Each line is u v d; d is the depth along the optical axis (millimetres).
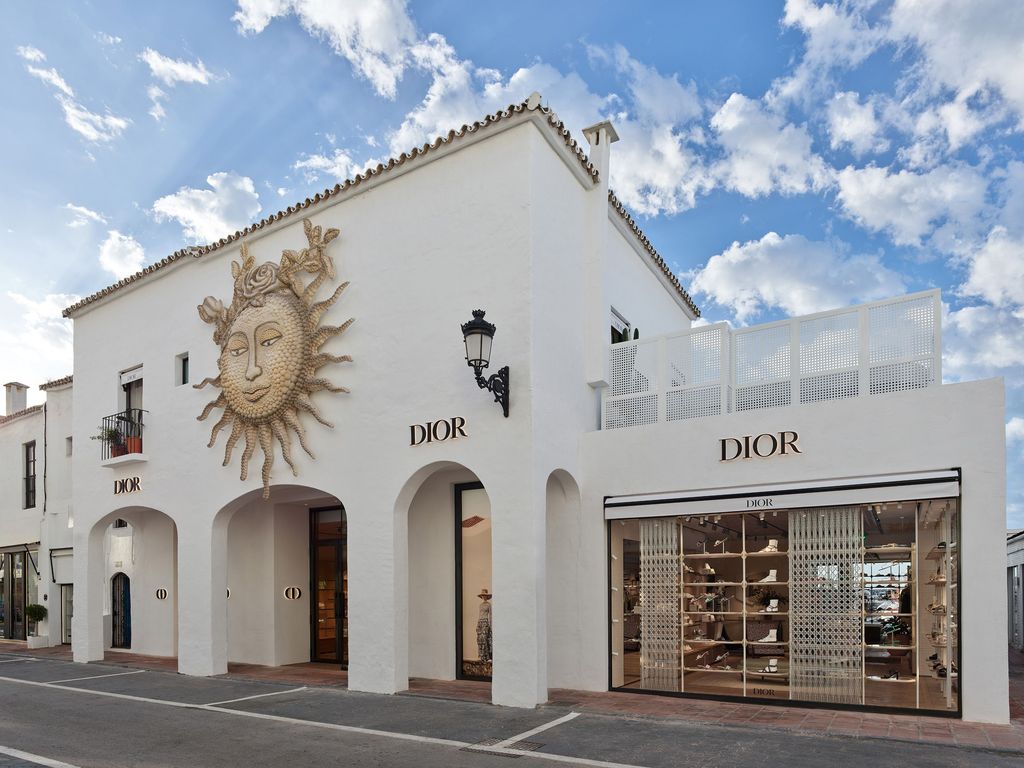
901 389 8820
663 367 10648
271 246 12758
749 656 9461
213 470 12898
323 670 12875
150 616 16109
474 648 11281
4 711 9969
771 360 9758
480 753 7227
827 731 7609
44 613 18891
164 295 14469
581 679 10273
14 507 20750
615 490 10336
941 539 8516
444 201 10734
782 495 9055
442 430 10273
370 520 10820
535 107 9930
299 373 11688
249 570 13992
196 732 8445
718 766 6574
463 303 10336
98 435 15234
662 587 10102
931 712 8102
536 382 9703
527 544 9359
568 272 10945
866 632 8773
